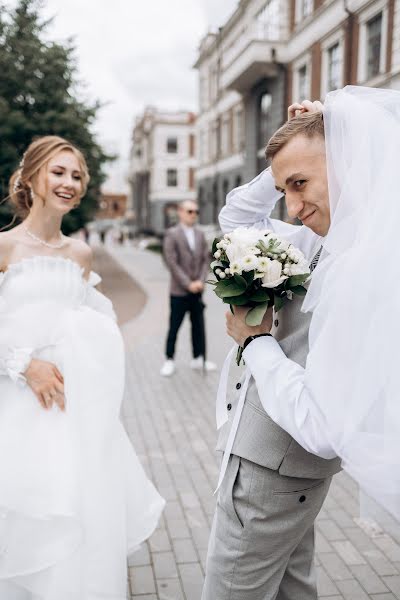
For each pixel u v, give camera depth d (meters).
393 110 1.25
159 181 51.75
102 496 1.93
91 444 1.96
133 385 5.64
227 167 25.64
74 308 2.11
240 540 1.44
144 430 4.36
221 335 8.40
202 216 30.53
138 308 11.01
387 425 1.09
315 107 1.50
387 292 1.08
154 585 2.41
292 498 1.42
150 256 30.44
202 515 3.04
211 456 3.86
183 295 5.92
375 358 1.08
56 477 1.88
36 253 2.10
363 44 12.99
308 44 15.74
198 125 31.09
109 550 1.92
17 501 1.83
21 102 9.68
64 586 1.82
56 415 1.96
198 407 4.93
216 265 1.50
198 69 30.62
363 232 1.12
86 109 10.79
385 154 1.16
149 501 2.25
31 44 9.56
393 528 1.49
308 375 1.17
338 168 1.21
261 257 1.35
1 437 1.90
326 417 1.13
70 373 1.98
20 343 1.97
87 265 2.30
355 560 2.60
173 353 6.06
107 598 1.88
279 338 1.48
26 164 2.08
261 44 17.14
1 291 1.99
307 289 1.41
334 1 13.95
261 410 1.41
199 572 2.51
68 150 2.09
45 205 2.10
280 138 1.31
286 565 1.55
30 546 1.84
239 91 20.98
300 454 1.38
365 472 1.12
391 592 2.37
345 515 3.02
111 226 60.66
